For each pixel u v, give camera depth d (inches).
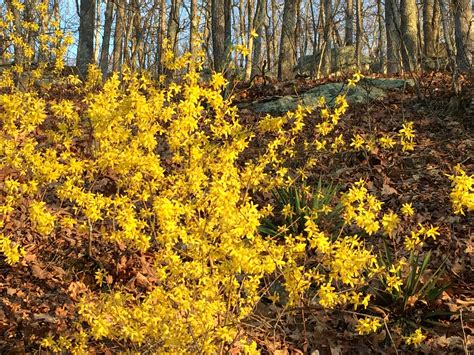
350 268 102.5
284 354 138.3
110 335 107.6
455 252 183.6
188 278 105.7
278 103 349.7
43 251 173.5
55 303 151.3
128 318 102.9
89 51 454.9
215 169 121.6
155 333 102.0
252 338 139.6
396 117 322.0
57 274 163.5
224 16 356.8
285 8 496.4
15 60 274.2
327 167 250.5
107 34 521.0
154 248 176.6
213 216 107.8
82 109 252.4
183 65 130.8
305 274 110.3
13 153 135.5
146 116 121.9
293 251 113.4
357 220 106.7
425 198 222.4
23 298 152.6
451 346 141.7
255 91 391.2
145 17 600.4
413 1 510.0
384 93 372.2
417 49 514.6
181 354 100.9
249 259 103.1
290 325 152.2
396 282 112.3
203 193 116.3
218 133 125.0
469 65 358.0
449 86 373.4
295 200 199.0
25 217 185.2
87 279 163.0
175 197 125.4
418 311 153.7
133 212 114.7
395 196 226.8
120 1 536.1
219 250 103.9
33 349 133.3
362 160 257.9
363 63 628.1
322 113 138.6
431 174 244.8
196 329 102.4
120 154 125.3
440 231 197.6
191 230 111.6
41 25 257.1
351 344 145.5
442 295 159.3
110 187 201.3
